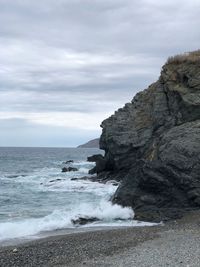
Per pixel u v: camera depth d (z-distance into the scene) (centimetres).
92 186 4509
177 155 2855
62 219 2634
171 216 2620
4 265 1578
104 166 5406
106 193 3997
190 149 2842
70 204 3328
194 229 2217
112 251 1755
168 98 3847
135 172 3045
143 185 2892
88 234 2200
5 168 8581
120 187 3086
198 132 2955
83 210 2862
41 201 3606
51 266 1552
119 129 4675
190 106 3456
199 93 3488
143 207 2820
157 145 3300
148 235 2089
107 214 2753
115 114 4975
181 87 3681
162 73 4025
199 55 3975
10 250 1847
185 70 3775
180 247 1788
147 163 2905
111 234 2161
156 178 2823
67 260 1630
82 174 6425
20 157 14288
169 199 2798
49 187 4703
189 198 2723
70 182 4934
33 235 2283
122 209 2802
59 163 10375
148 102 4634
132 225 2531
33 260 1647
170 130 3222
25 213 2969
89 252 1750
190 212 2628
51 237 2191
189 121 3438
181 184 2759
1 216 2839
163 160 2916
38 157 14538
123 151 4541
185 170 2780
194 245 1822
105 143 5212
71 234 2236
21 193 4231
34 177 6253
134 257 1634
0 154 16912
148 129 4334
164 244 1861
